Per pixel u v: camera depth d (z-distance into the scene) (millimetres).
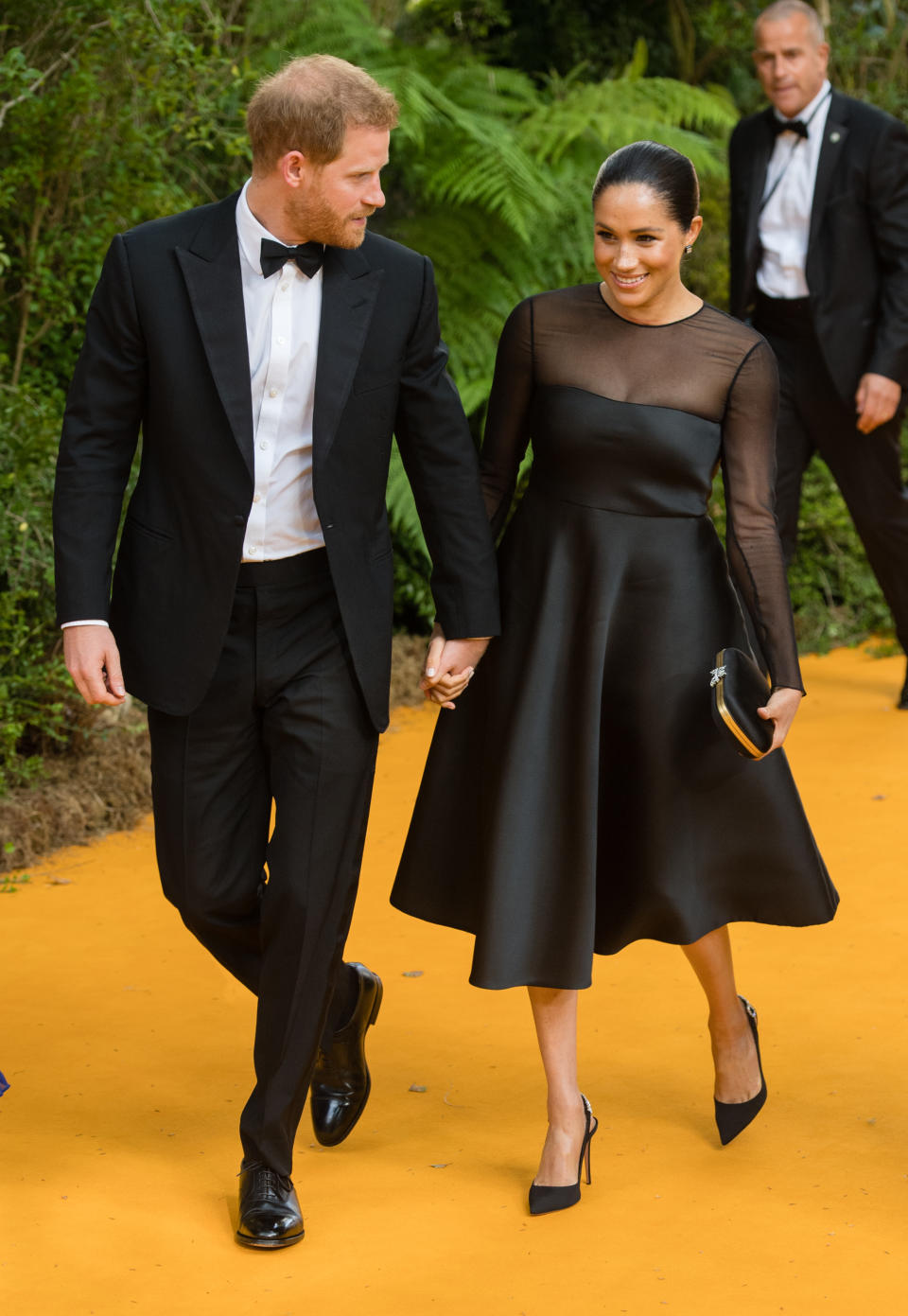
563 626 6512
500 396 6770
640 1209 6488
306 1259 6141
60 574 6137
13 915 9961
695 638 6543
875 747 13352
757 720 6383
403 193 17094
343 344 6078
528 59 19766
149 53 12352
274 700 6355
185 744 6375
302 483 6195
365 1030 7133
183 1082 7754
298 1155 7035
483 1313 5730
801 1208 6477
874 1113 7316
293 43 15852
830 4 21766
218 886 6520
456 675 6512
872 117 13227
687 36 20844
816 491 17812
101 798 11664
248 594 6254
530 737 6453
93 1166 6898
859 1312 5707
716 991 6906
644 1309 5738
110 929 9758
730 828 6699
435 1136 7195
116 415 6191
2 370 12688
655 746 6535
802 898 6805
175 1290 5918
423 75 16734
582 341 6527
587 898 6387
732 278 13836
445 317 16359
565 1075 6566
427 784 6859
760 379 6488
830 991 8719
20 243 12781
